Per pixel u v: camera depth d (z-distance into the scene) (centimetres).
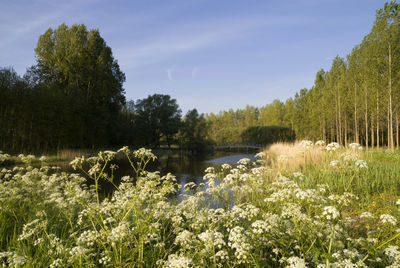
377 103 2452
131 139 5116
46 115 3042
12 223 492
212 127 9744
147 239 362
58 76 3722
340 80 3684
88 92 3797
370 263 333
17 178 670
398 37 2236
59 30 3638
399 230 323
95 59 3906
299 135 5278
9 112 2730
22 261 303
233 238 303
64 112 3219
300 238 361
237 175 500
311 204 412
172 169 2455
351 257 312
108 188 1198
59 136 3128
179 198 869
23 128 2828
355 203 717
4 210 499
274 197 412
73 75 3619
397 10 2220
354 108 3275
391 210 629
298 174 519
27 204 578
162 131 5594
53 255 349
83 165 1883
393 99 2308
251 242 335
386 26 2295
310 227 344
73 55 3538
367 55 2502
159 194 382
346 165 449
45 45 3600
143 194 378
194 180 1808
